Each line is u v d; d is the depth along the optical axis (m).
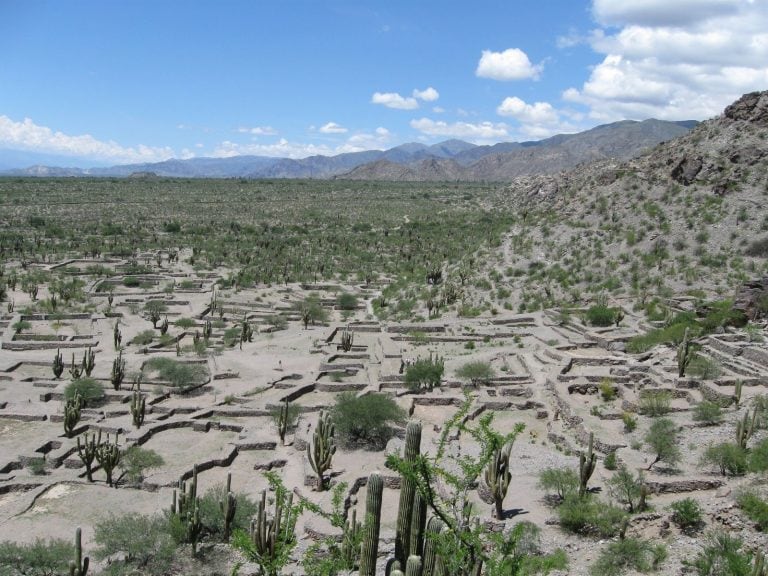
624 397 33.34
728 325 43.56
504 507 22.27
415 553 14.41
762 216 63.66
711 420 29.03
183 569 19.62
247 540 16.05
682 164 74.56
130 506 24.11
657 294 58.72
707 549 17.55
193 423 33.53
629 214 73.81
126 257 101.44
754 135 72.62
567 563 18.77
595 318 53.47
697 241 64.56
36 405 35.44
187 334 56.56
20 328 55.19
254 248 113.38
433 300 69.38
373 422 29.98
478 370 39.16
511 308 63.84
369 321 63.69
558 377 37.44
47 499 24.56
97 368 43.47
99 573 18.91
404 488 14.50
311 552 15.90
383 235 129.75
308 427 31.91
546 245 75.19
